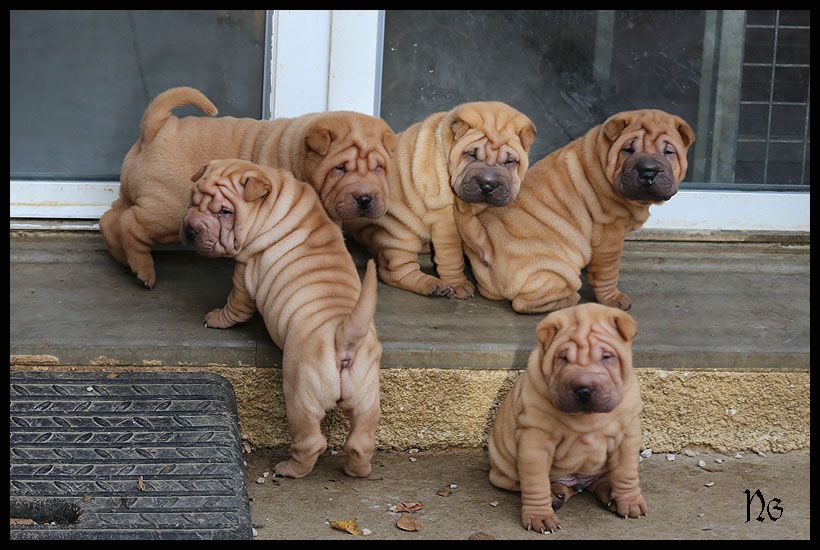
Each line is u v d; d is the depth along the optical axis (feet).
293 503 12.48
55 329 13.73
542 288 14.70
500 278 14.89
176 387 13.29
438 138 14.76
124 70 16.70
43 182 16.52
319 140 13.66
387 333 13.87
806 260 17.24
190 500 11.74
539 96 17.54
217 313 14.01
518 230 14.83
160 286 15.31
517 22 17.22
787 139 17.85
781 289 16.28
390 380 13.65
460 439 13.93
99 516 11.41
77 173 16.89
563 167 14.89
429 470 13.48
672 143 14.08
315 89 16.60
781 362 13.99
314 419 12.58
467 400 13.82
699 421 14.11
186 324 14.10
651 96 17.69
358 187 13.50
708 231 17.46
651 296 15.75
